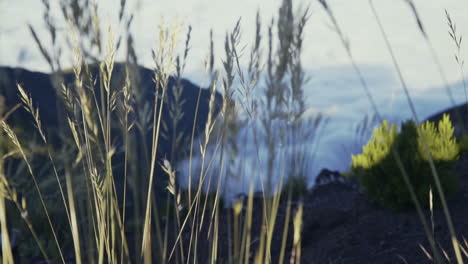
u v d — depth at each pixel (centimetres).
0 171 132
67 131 136
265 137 123
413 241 418
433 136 530
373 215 515
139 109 138
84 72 132
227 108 141
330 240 465
